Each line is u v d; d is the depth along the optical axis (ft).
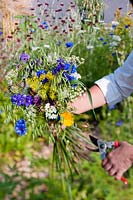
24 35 16.06
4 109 7.37
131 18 18.72
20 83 6.98
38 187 10.59
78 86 6.82
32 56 7.24
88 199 10.05
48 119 6.76
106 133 14.34
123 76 6.91
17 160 12.49
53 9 18.57
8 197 9.43
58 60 7.00
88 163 10.63
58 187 9.84
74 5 18.79
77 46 16.93
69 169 7.09
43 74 6.78
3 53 14.65
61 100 6.72
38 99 6.72
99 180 10.43
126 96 7.04
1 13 17.33
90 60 16.29
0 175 10.66
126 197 10.23
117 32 17.88
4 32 17.21
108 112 14.84
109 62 16.49
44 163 10.71
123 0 23.45
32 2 18.42
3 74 13.32
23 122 6.75
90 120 14.62
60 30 17.98
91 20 19.11
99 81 7.06
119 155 6.28
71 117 6.68
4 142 12.88
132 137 14.23
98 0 19.53
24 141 13.00
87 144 6.84
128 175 9.97
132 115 14.70
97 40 17.17
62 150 6.91
